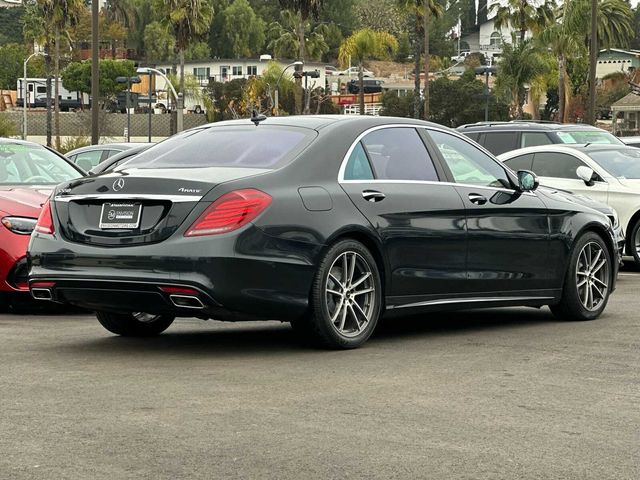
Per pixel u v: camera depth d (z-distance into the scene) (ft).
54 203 23.95
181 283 21.97
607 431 16.88
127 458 15.03
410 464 14.89
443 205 26.05
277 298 22.80
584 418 17.70
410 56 465.06
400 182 25.50
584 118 313.53
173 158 24.80
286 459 15.06
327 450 15.53
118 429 16.60
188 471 14.46
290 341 25.71
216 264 22.04
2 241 30.58
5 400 18.61
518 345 25.05
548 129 59.98
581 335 26.81
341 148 24.71
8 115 298.56
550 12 219.20
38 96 347.77
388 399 18.92
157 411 17.80
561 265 29.12
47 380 20.43
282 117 26.16
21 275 30.73
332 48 454.81
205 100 304.71
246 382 20.34
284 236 22.82
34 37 250.57
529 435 16.55
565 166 49.78
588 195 48.80
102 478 14.12
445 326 28.48
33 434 16.28
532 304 28.58
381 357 23.25
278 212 22.80
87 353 23.80
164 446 15.65
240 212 22.38
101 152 58.34
